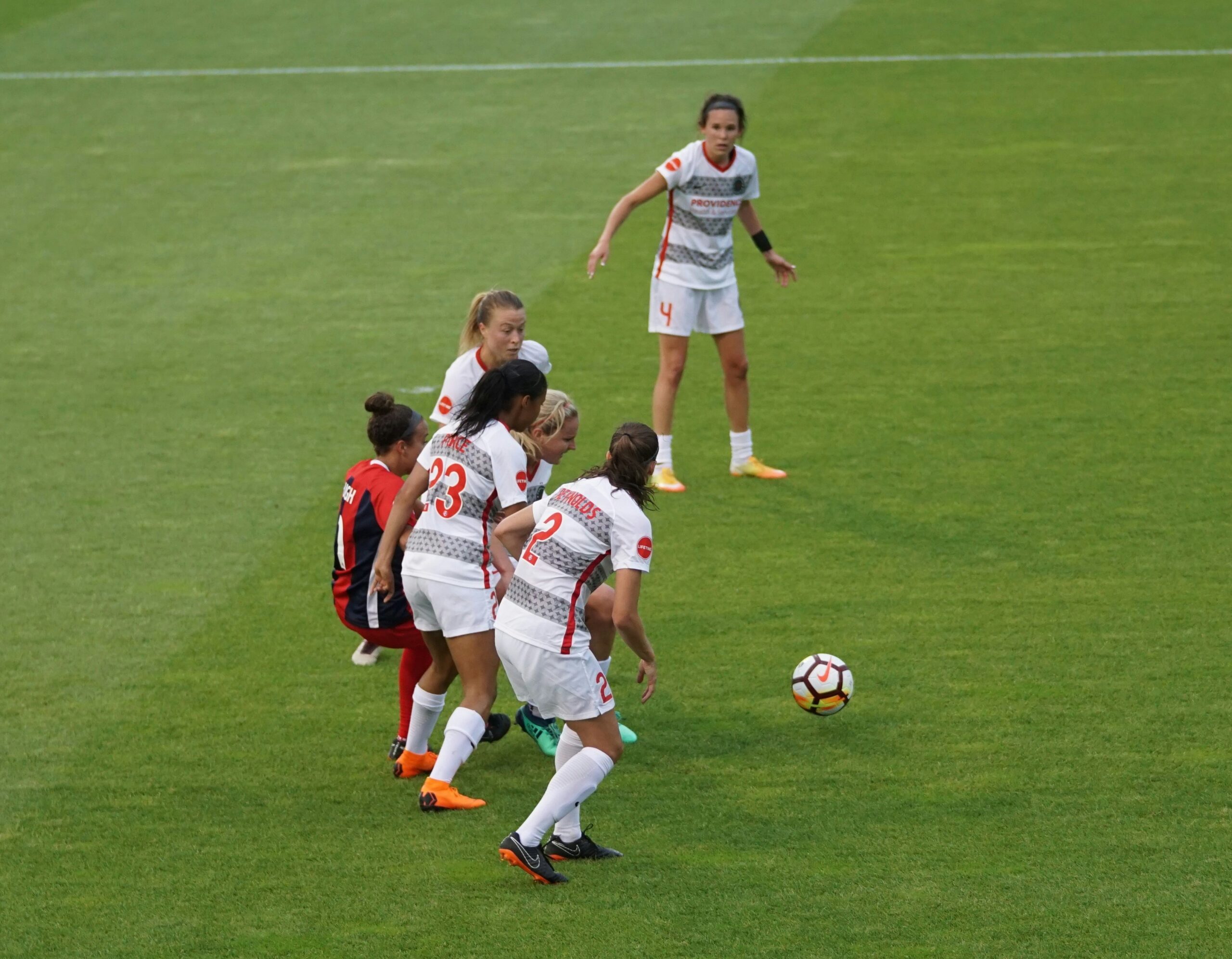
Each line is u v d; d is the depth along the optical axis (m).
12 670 25.58
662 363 33.56
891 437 35.91
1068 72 74.69
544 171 62.22
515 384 20.62
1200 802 20.47
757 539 30.55
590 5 93.06
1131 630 25.80
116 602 28.30
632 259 51.53
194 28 89.69
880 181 59.47
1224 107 67.44
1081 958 17.11
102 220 57.16
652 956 17.41
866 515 31.50
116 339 44.75
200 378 41.31
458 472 20.70
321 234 55.06
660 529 31.27
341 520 22.62
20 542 31.08
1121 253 49.66
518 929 18.03
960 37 82.31
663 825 20.48
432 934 17.98
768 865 19.34
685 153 32.12
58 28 90.31
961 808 20.55
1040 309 44.75
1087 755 21.83
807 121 68.31
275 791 21.73
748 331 44.19
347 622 22.62
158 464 35.31
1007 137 64.56
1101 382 38.78
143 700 24.52
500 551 20.64
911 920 17.95
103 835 20.50
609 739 19.41
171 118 71.81
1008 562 28.86
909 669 24.78
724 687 24.53
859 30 84.75
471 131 68.44
